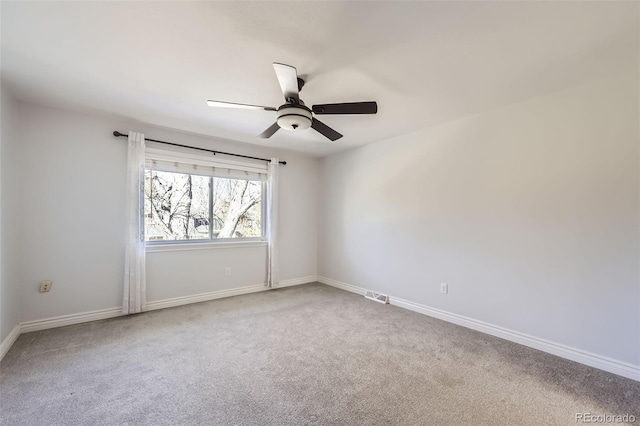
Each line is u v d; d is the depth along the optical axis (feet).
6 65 6.74
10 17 5.06
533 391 6.14
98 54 6.28
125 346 8.07
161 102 8.85
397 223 12.17
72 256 9.71
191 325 9.66
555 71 6.78
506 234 8.82
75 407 5.50
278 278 14.92
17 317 8.69
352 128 11.14
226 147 13.10
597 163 7.18
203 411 5.45
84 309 9.92
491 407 5.62
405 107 8.96
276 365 7.14
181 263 12.02
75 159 9.76
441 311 10.52
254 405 5.63
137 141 10.64
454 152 10.17
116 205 10.49
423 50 5.95
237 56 6.28
